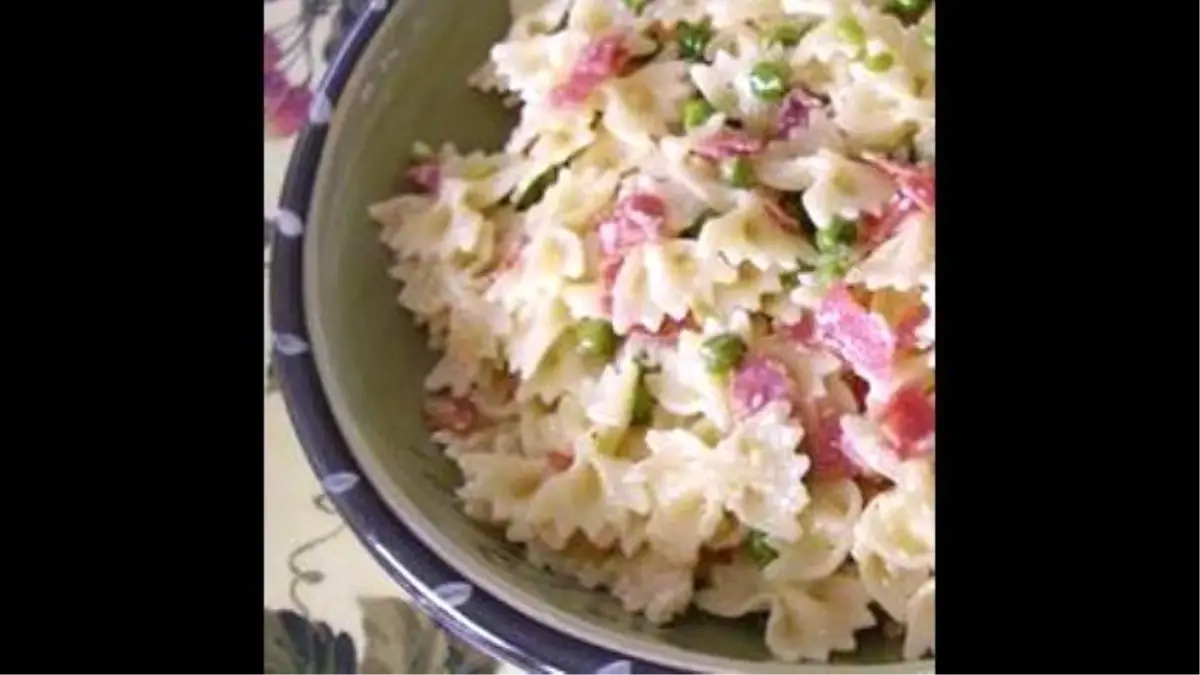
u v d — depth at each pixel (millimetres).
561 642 305
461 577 317
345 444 337
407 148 410
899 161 365
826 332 349
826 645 325
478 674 378
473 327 384
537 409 374
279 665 382
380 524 326
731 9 394
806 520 341
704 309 356
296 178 374
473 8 416
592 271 371
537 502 353
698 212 366
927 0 384
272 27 481
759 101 378
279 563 397
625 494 350
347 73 387
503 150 415
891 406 337
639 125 379
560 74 394
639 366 363
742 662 301
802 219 365
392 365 387
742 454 342
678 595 335
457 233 391
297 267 361
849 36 373
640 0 406
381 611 388
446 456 371
